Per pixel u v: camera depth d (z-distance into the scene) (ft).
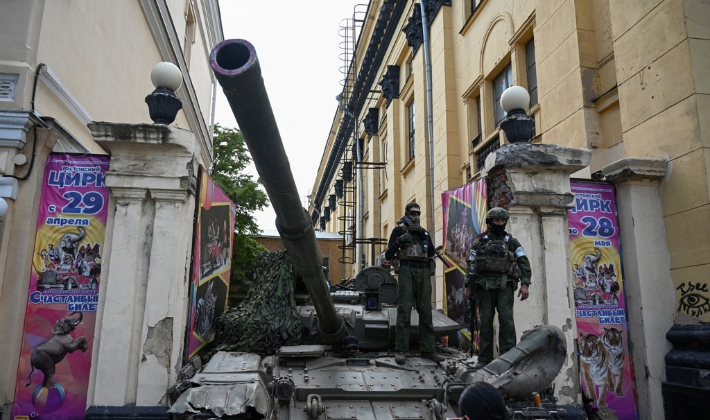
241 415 15.67
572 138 29.91
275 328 22.31
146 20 38.55
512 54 38.27
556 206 22.97
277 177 13.69
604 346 23.59
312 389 17.75
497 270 20.39
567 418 20.76
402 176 65.05
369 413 17.25
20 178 20.85
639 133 24.54
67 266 21.42
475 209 25.90
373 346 23.68
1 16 21.66
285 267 23.95
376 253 77.41
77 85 26.58
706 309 21.45
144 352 20.52
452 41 49.90
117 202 21.52
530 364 18.39
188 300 22.16
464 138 46.37
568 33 30.53
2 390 19.76
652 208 23.86
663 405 22.49
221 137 67.51
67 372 20.72
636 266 23.53
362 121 89.76
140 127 21.26
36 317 20.94
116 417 19.71
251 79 10.55
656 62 23.57
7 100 21.04
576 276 23.94
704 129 21.53
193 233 22.85
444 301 30.76
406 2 61.67
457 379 18.67
